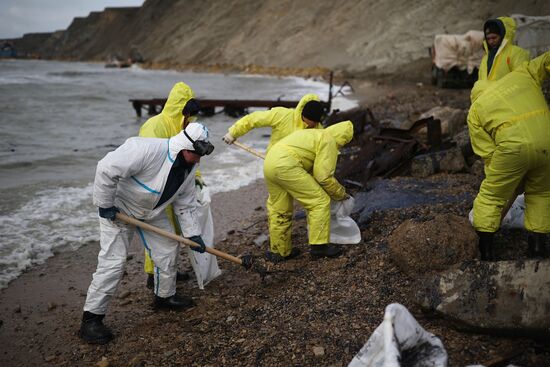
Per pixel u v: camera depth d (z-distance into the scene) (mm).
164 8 97875
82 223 6586
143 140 3891
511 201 4375
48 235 6176
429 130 7836
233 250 5816
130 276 5305
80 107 19328
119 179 3793
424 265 4230
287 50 51000
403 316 2693
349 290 4312
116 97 22953
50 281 5160
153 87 29062
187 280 5133
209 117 16500
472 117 4113
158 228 4129
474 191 6254
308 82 32625
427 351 2740
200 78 39031
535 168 3863
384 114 14641
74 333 4223
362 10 47281
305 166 4902
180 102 4758
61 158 10383
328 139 4812
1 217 6672
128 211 4062
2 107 18688
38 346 4059
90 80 35000
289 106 15922
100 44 123188
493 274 3418
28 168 9508
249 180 8703
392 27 40094
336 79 33094
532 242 4141
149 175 3877
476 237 4230
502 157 3828
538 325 3154
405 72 31797
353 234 5312
